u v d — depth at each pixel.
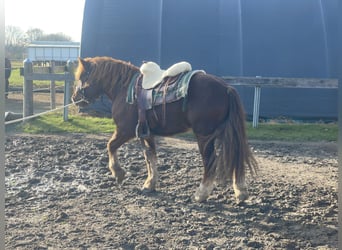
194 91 5.35
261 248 4.29
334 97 11.81
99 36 12.73
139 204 5.54
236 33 12.48
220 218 5.09
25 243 4.33
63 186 6.27
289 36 12.34
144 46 12.60
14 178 6.62
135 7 12.93
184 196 5.84
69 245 4.31
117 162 6.19
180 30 12.59
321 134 10.15
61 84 21.03
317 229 4.79
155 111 5.63
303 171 7.23
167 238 4.52
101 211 5.29
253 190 6.14
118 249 4.24
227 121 5.25
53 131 10.12
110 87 6.15
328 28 12.36
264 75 12.13
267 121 11.78
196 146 9.02
